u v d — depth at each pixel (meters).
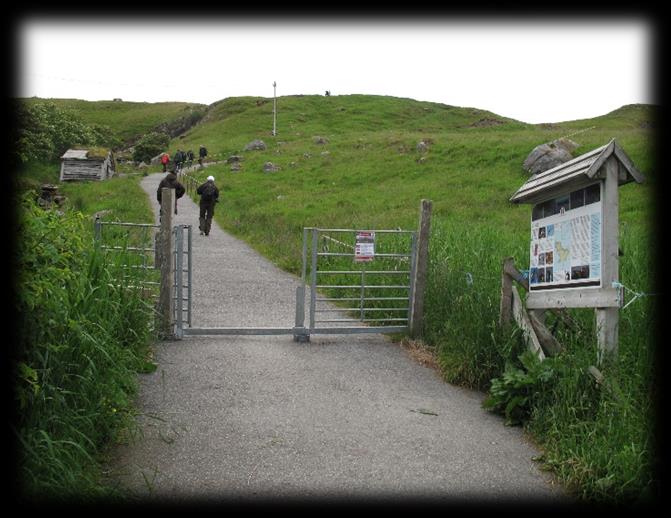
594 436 5.62
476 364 7.91
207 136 76.06
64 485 4.47
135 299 8.12
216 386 7.42
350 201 25.81
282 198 28.47
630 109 68.12
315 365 8.40
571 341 7.37
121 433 5.97
